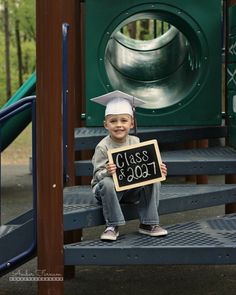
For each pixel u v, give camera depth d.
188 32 6.07
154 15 6.18
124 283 4.88
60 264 3.96
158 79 6.91
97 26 5.86
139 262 3.97
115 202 4.15
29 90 7.39
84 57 6.31
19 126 7.97
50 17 3.81
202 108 5.97
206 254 3.96
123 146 4.29
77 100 5.93
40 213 3.94
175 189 4.79
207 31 5.90
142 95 6.65
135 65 7.07
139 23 18.19
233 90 5.64
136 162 4.16
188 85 6.20
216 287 4.79
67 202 4.49
